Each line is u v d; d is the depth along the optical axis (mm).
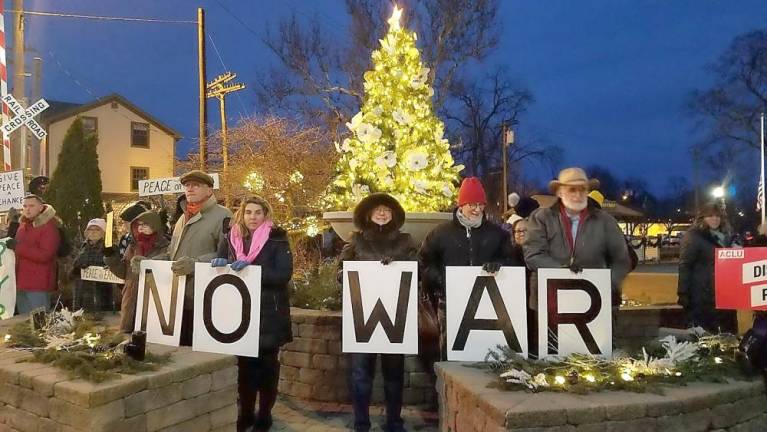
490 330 4188
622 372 3666
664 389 3492
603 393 3406
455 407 3775
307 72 26250
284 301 4688
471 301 4211
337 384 5641
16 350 4359
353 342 4402
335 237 12102
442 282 4668
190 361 4066
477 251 4605
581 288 4117
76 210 13289
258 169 14547
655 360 3838
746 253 4023
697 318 6043
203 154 17844
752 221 39031
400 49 6953
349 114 26234
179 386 3871
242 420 4855
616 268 4441
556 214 4414
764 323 3875
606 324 4113
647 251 33656
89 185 13555
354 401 4613
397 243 4707
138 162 36469
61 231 6828
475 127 38469
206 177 4992
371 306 4410
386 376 4746
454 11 25188
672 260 33531
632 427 3195
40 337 4637
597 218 4395
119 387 3492
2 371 3834
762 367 3775
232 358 4289
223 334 4402
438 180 6949
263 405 4844
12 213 8102
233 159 16172
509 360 3879
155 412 3707
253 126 16141
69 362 3820
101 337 4551
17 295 6668
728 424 3500
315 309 6105
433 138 7012
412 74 6930
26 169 14352
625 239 4527
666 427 3264
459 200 4668
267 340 4527
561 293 4125
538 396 3336
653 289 12688
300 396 5746
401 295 4398
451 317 4219
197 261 4684
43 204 6734
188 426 3934
